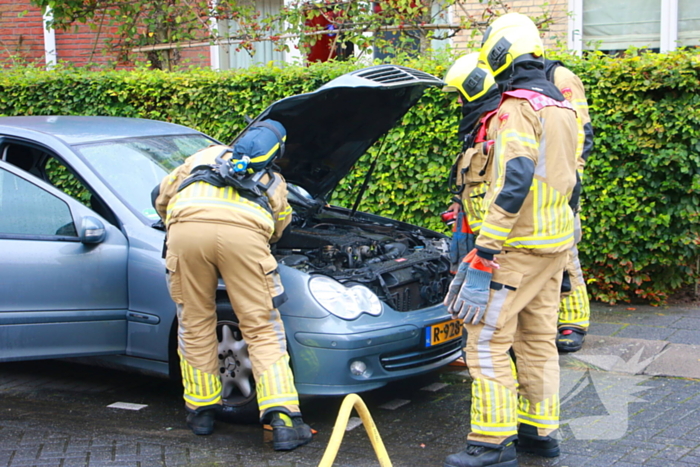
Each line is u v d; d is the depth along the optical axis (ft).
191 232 13.03
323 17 31.24
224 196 13.17
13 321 15.31
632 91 20.24
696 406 14.66
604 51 29.53
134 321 15.15
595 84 20.62
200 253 13.03
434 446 13.41
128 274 15.11
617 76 20.30
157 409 15.79
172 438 14.10
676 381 16.07
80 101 26.58
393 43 29.22
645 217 20.67
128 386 17.37
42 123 17.83
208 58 35.24
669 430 13.61
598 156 20.77
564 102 12.00
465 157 13.62
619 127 20.52
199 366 13.79
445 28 27.17
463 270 12.16
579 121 16.34
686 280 21.57
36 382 17.79
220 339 14.48
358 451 13.26
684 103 19.90
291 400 13.30
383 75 15.64
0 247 15.38
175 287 13.51
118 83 25.96
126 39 31.71
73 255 15.15
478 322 12.00
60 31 36.42
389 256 16.07
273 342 13.42
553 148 11.62
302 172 17.90
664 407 14.67
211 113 25.04
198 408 13.89
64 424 14.97
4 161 16.29
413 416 14.89
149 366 15.30
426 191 22.63
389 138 22.66
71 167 16.05
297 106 15.31
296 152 17.12
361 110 16.25
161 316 14.75
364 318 13.87
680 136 20.13
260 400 13.34
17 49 36.06
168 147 17.79
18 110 27.07
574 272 17.65
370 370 13.87
